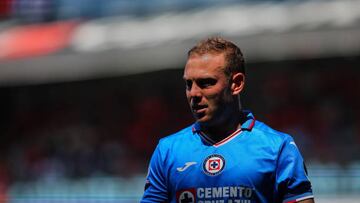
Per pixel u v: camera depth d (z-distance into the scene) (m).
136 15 34.31
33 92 35.62
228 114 6.93
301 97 29.33
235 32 29.98
